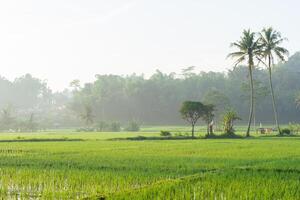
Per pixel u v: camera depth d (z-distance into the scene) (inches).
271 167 1213.1
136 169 1212.5
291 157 1553.9
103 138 3348.9
